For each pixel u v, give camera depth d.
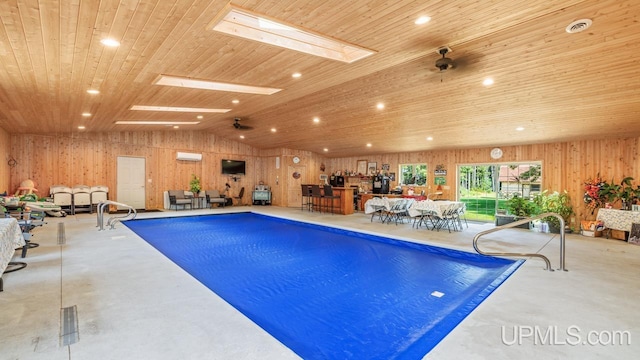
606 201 6.80
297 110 7.38
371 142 9.83
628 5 2.70
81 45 3.00
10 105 5.18
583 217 7.21
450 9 2.73
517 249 5.23
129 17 2.52
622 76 4.04
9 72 3.62
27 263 4.09
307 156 13.14
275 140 11.46
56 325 2.39
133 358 1.96
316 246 6.10
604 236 6.55
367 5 2.62
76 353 2.00
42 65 3.46
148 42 3.08
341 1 2.54
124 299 2.92
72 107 5.75
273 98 6.16
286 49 3.54
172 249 5.77
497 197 9.04
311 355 2.39
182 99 5.88
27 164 8.52
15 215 5.43
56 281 3.40
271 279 4.14
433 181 10.08
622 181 6.61
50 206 6.80
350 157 12.89
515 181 8.73
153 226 8.29
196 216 9.62
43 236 5.86
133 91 4.96
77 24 2.55
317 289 3.78
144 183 10.58
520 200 7.75
